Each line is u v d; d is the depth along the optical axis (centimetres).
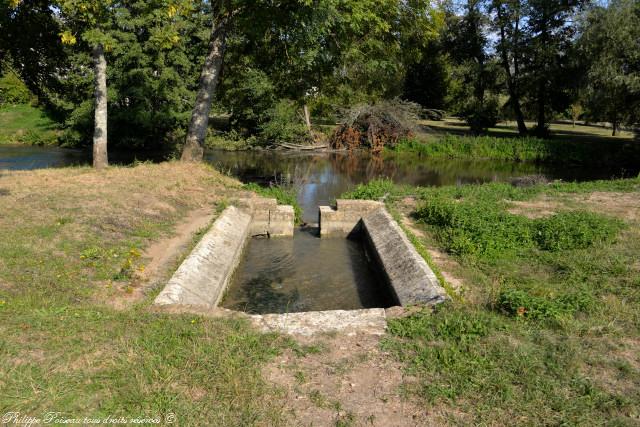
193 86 2995
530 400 461
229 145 3372
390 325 611
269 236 1370
